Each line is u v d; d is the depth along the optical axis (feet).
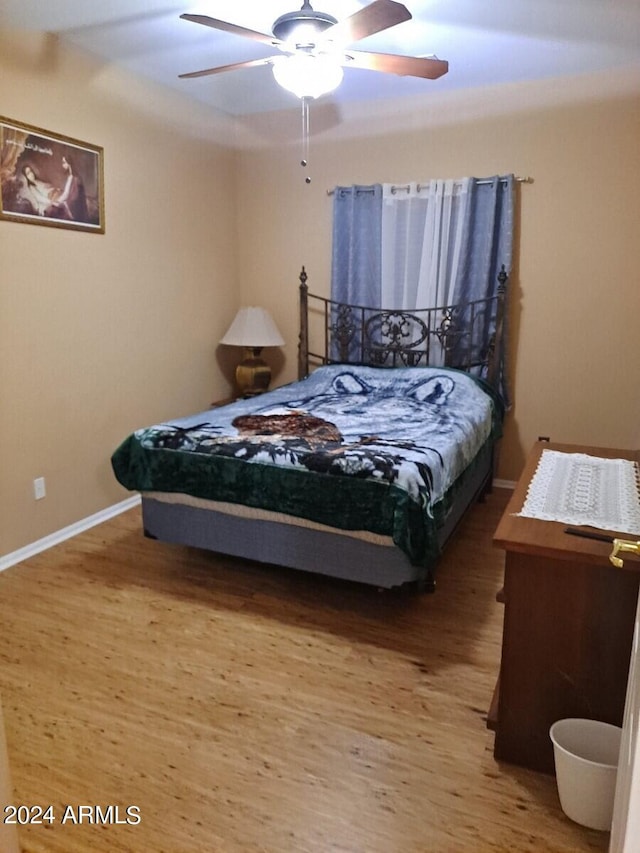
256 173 15.28
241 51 10.81
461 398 11.91
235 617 8.48
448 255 13.39
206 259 14.56
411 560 7.72
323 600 8.95
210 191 14.49
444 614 8.57
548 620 5.47
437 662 7.48
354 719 6.49
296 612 8.61
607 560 4.97
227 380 15.85
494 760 5.93
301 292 14.90
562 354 13.03
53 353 10.61
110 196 11.52
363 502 7.97
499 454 13.93
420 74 8.32
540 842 5.05
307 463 8.34
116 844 5.05
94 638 7.95
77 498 11.39
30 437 10.32
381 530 7.88
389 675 7.23
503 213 12.77
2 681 7.08
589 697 5.48
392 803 5.43
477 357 13.50
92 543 10.93
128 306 12.24
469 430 10.32
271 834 5.13
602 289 12.49
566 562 5.30
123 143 11.71
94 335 11.46
